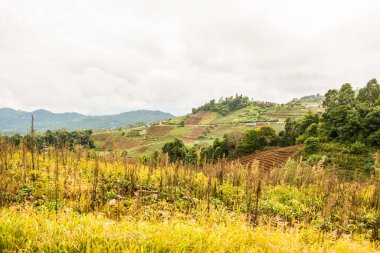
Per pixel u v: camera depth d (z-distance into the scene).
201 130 189.50
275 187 16.44
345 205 11.45
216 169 17.55
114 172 14.45
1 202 7.75
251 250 5.91
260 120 193.12
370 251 7.94
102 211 8.52
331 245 8.16
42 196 9.20
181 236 5.67
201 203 10.94
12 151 16.20
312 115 75.00
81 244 4.99
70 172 12.27
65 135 78.12
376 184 17.30
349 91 87.62
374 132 49.59
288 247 6.50
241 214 10.01
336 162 45.25
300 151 55.56
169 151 66.81
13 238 4.82
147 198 10.77
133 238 5.29
